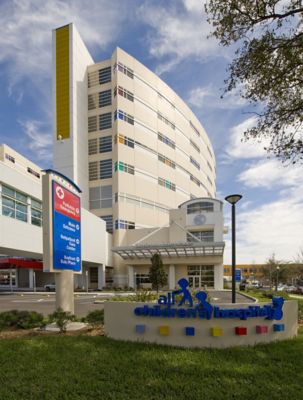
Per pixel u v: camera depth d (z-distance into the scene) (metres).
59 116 47.03
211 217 44.44
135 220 47.47
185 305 7.59
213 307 7.48
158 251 40.19
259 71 8.88
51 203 10.05
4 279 50.69
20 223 26.19
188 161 62.84
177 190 57.09
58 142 46.28
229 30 8.89
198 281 41.62
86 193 47.69
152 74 54.41
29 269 49.09
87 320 9.54
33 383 5.16
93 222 39.84
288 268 58.31
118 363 6.07
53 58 48.75
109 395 4.70
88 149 49.38
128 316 7.95
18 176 26.23
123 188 46.34
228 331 7.41
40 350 6.93
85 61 51.53
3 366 5.95
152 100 53.59
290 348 7.07
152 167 51.44
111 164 47.66
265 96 9.30
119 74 48.38
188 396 4.65
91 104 50.47
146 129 51.38
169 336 7.54
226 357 6.47
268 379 5.29
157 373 5.55
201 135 72.31
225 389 4.89
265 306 7.77
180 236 44.72
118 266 45.88
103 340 7.79
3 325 9.35
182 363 6.06
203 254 40.28
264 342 7.57
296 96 9.34
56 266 10.05
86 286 41.62
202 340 7.38
